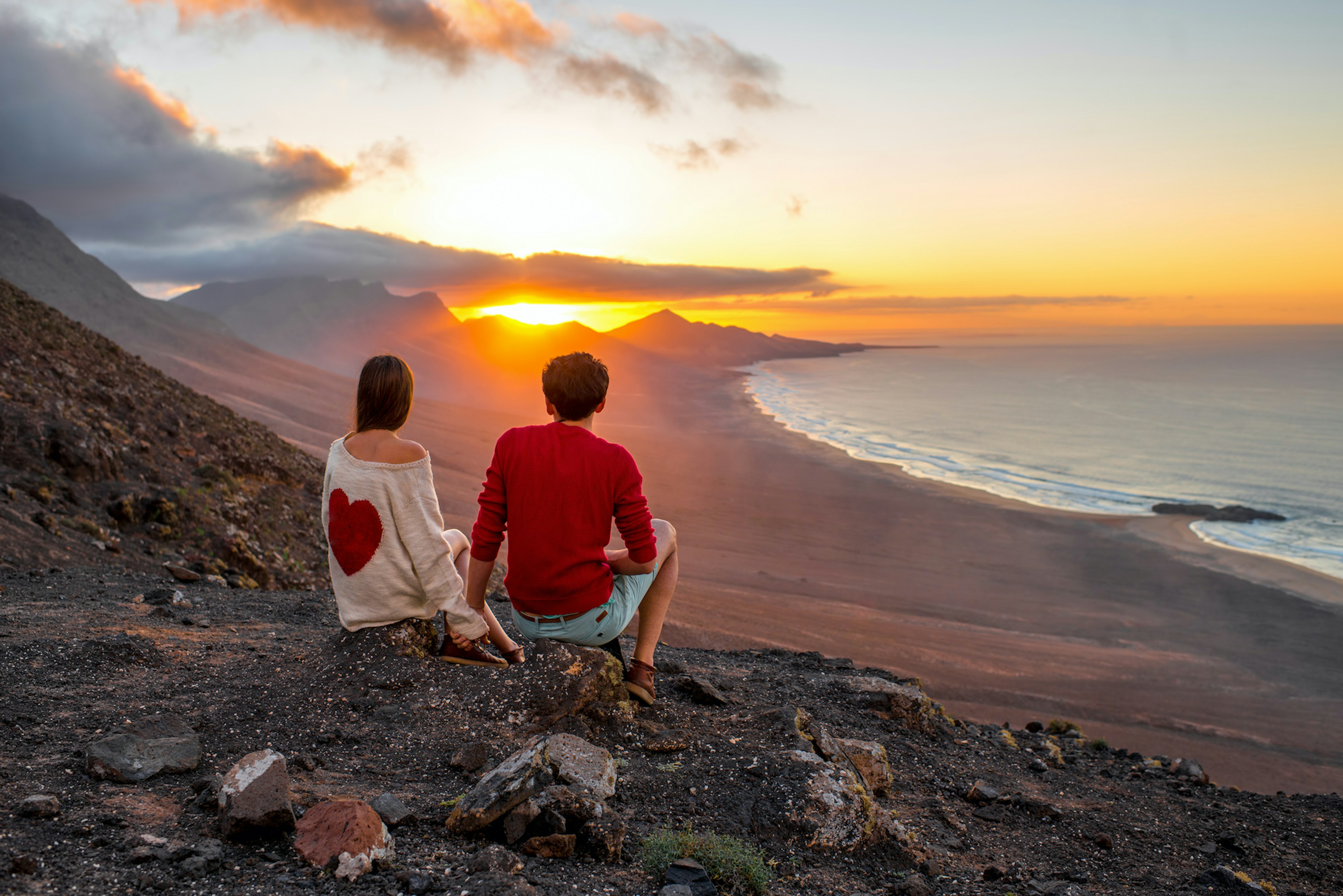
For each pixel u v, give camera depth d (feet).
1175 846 13.17
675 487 342.64
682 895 7.74
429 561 12.59
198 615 20.52
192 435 61.05
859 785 10.75
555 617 12.20
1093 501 357.82
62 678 12.71
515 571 12.00
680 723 12.84
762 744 11.88
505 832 8.50
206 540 39.47
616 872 8.27
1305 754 111.96
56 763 9.43
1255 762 107.76
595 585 12.01
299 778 9.65
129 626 17.49
